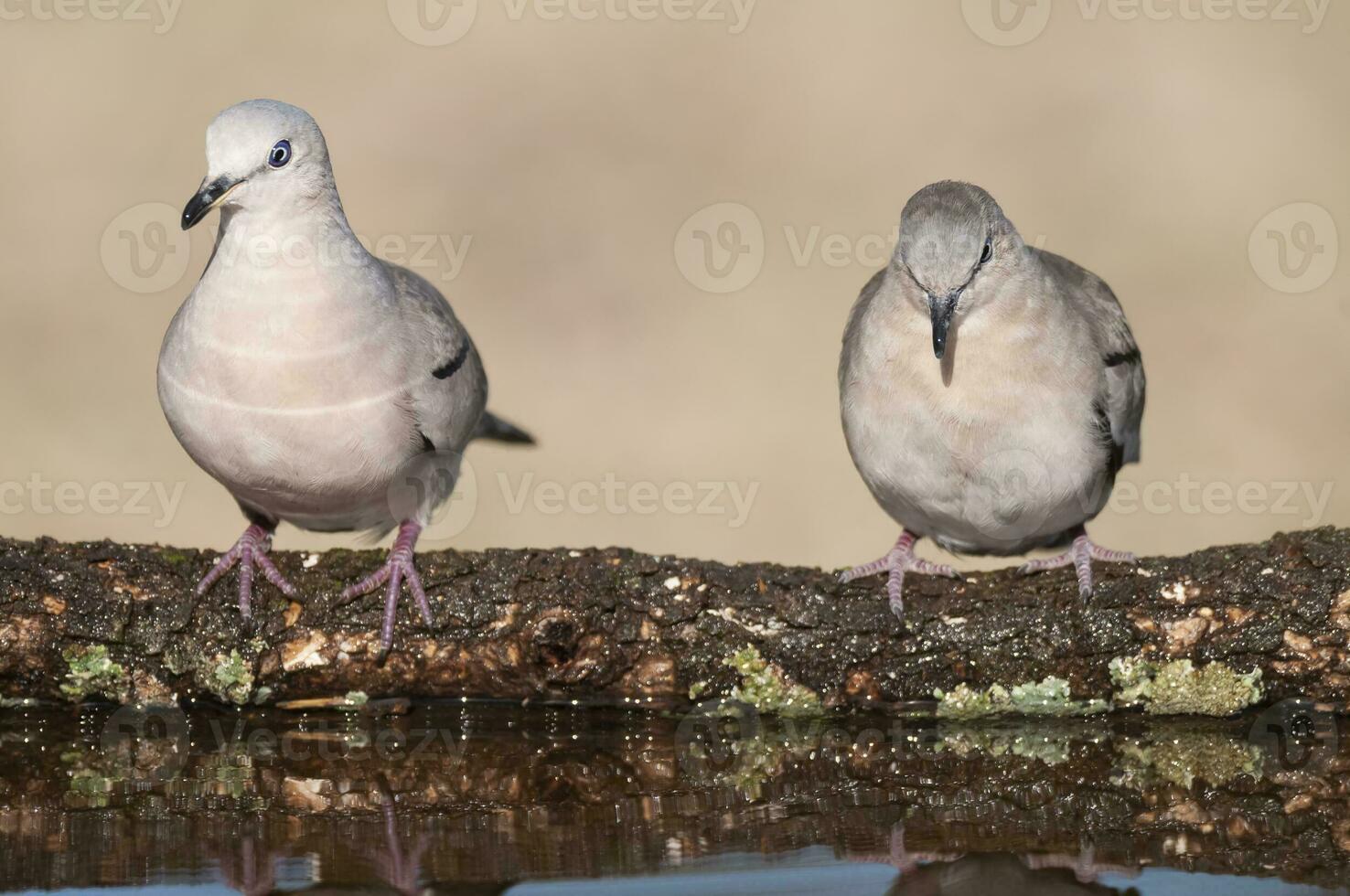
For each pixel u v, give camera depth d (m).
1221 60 25.05
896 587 11.10
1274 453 18.98
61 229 21.47
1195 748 10.45
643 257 22.11
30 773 9.94
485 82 24.50
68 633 10.80
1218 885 8.05
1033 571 11.38
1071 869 8.23
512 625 10.88
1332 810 9.13
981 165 23.41
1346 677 10.60
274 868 8.33
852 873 8.16
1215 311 21.14
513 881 8.08
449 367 11.77
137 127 22.88
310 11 25.34
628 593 10.96
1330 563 10.70
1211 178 22.94
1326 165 23.27
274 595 11.06
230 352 10.77
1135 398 12.39
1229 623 10.71
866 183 22.97
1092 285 12.55
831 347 20.88
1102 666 10.81
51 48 24.20
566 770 10.02
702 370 20.53
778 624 10.95
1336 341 20.66
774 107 24.61
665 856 8.39
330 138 23.17
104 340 20.47
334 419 11.03
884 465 11.66
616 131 23.92
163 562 11.09
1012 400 11.17
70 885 8.07
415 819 9.07
